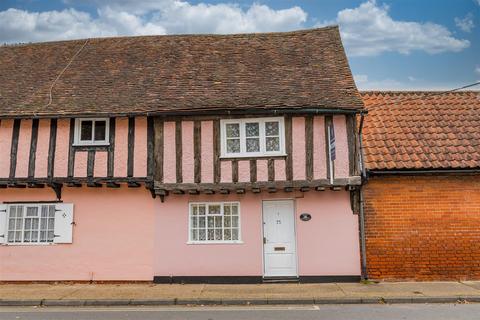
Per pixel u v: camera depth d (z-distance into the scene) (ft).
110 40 49.03
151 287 33.63
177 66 42.55
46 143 36.14
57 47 48.70
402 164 34.04
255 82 38.75
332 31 46.50
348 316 24.76
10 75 43.55
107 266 35.96
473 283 32.94
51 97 38.45
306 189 34.63
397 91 44.73
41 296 30.42
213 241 35.78
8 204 37.11
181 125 35.65
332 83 37.93
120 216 36.47
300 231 35.19
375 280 34.19
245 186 34.42
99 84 40.27
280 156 34.63
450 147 35.76
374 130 38.19
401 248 34.47
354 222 34.83
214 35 48.24
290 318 24.41
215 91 37.55
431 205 34.86
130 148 35.70
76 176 35.60
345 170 34.06
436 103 42.19
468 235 34.53
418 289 31.01
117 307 28.32
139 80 40.47
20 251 36.52
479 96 43.27
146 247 36.01
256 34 47.93
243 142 35.22
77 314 26.17
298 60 42.22
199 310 27.02
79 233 36.47
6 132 36.52
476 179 35.17
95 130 36.40
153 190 35.53
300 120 34.96
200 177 34.91
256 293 30.66
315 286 32.81
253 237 35.45
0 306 29.01
